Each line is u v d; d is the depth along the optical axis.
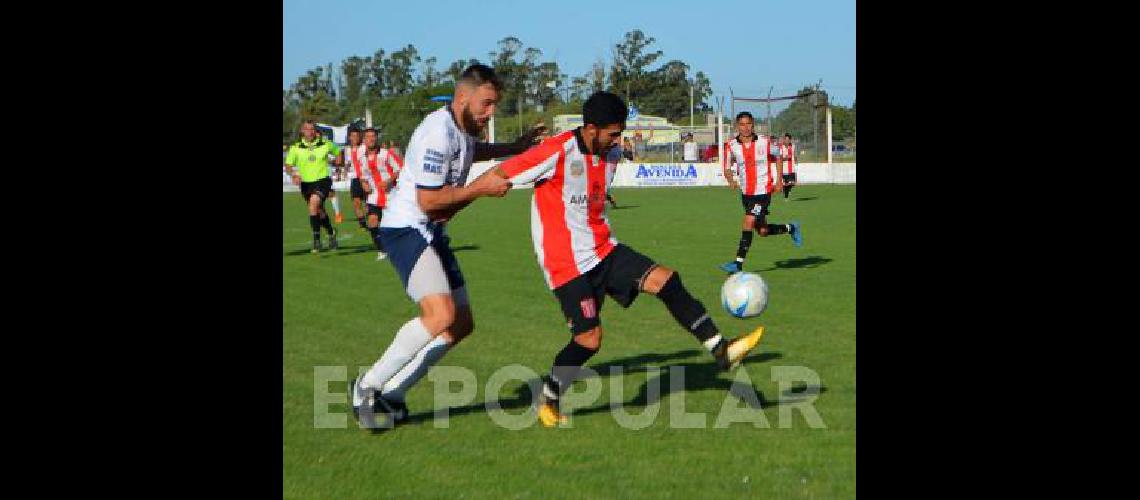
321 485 4.69
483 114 5.54
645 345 7.93
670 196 33.00
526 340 8.20
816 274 12.27
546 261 5.77
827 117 42.34
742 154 12.53
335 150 16.42
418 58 75.12
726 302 6.42
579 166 5.65
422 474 4.84
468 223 22.70
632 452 5.14
